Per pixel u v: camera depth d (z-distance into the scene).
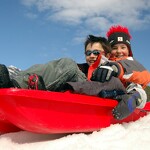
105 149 2.21
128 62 3.01
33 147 2.30
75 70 2.75
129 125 2.97
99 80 2.74
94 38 3.58
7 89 2.08
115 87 2.76
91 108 2.61
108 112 2.77
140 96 2.92
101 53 3.53
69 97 2.39
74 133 2.62
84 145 2.23
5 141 2.45
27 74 2.53
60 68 2.68
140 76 2.97
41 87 2.46
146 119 3.40
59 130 2.44
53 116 2.35
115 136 2.50
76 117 2.52
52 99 2.27
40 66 2.64
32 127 2.32
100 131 2.64
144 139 2.41
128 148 2.24
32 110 2.22
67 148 2.20
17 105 2.13
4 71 2.33
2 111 2.21
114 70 2.87
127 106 2.72
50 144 2.30
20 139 2.50
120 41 4.17
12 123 2.47
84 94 2.65
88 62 3.56
